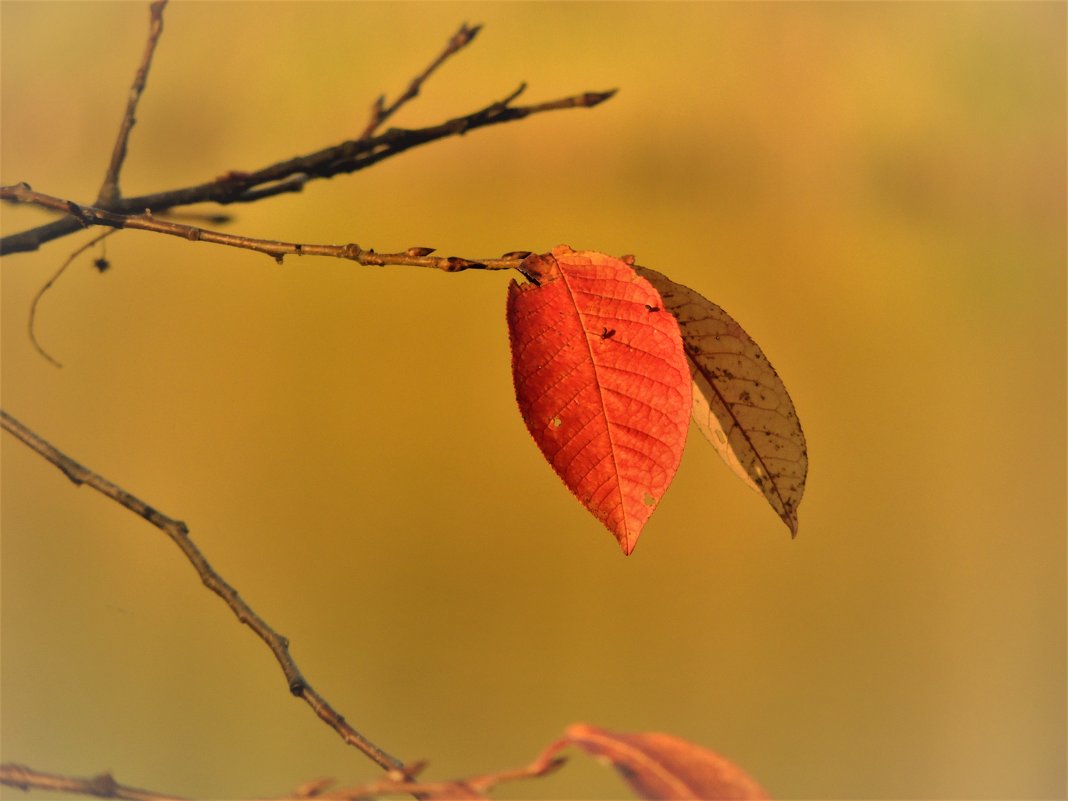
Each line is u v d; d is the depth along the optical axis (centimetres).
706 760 119
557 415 127
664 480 126
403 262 127
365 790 120
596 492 127
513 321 127
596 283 127
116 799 126
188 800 125
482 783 120
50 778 126
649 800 119
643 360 127
